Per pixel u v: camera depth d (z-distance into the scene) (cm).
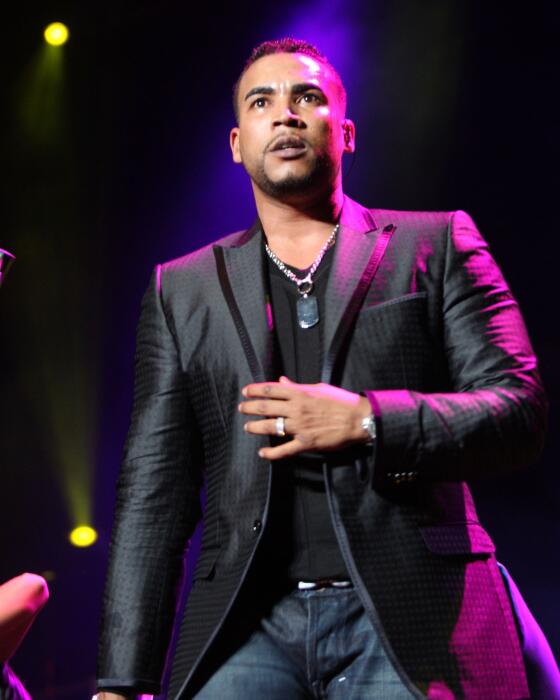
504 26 2081
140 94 2295
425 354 577
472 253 599
